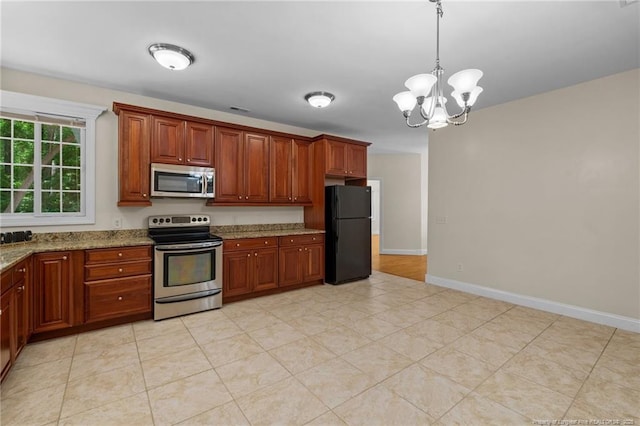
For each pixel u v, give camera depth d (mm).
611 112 2975
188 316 3240
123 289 2957
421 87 1908
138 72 2953
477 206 4047
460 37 2342
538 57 2637
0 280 1910
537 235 3498
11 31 2275
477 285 4051
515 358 2375
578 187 3189
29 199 3062
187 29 2262
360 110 4086
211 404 1842
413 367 2248
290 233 4156
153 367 2236
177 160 3445
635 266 2863
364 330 2893
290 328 2939
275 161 4270
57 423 1678
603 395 1927
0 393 1924
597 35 2295
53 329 2648
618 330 2889
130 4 1987
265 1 1954
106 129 3330
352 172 4809
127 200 3168
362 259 4816
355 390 1978
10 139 2957
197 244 3312
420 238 7426
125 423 1683
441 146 4453
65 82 3125
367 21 2154
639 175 2834
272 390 1977
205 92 3455
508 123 3729
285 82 3191
